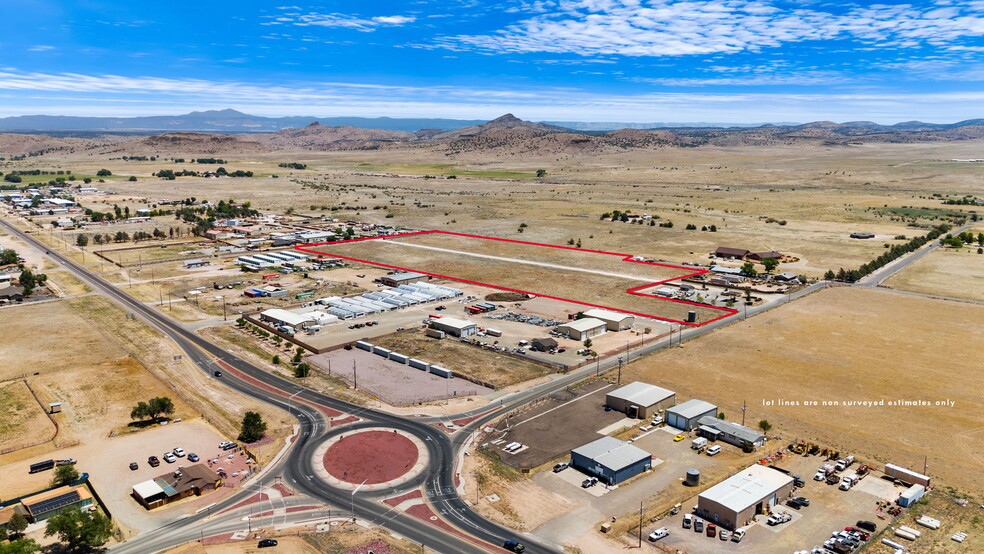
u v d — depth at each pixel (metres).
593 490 86.94
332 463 93.69
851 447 97.06
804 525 78.19
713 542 75.19
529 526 78.69
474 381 124.62
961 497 83.19
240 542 75.06
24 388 120.12
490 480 89.06
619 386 122.06
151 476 89.88
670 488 87.31
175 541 75.50
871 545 73.44
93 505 83.19
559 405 113.88
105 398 116.31
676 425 105.44
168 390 120.75
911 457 93.81
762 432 101.56
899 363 131.62
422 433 103.06
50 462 92.44
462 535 76.69
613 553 73.12
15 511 80.56
